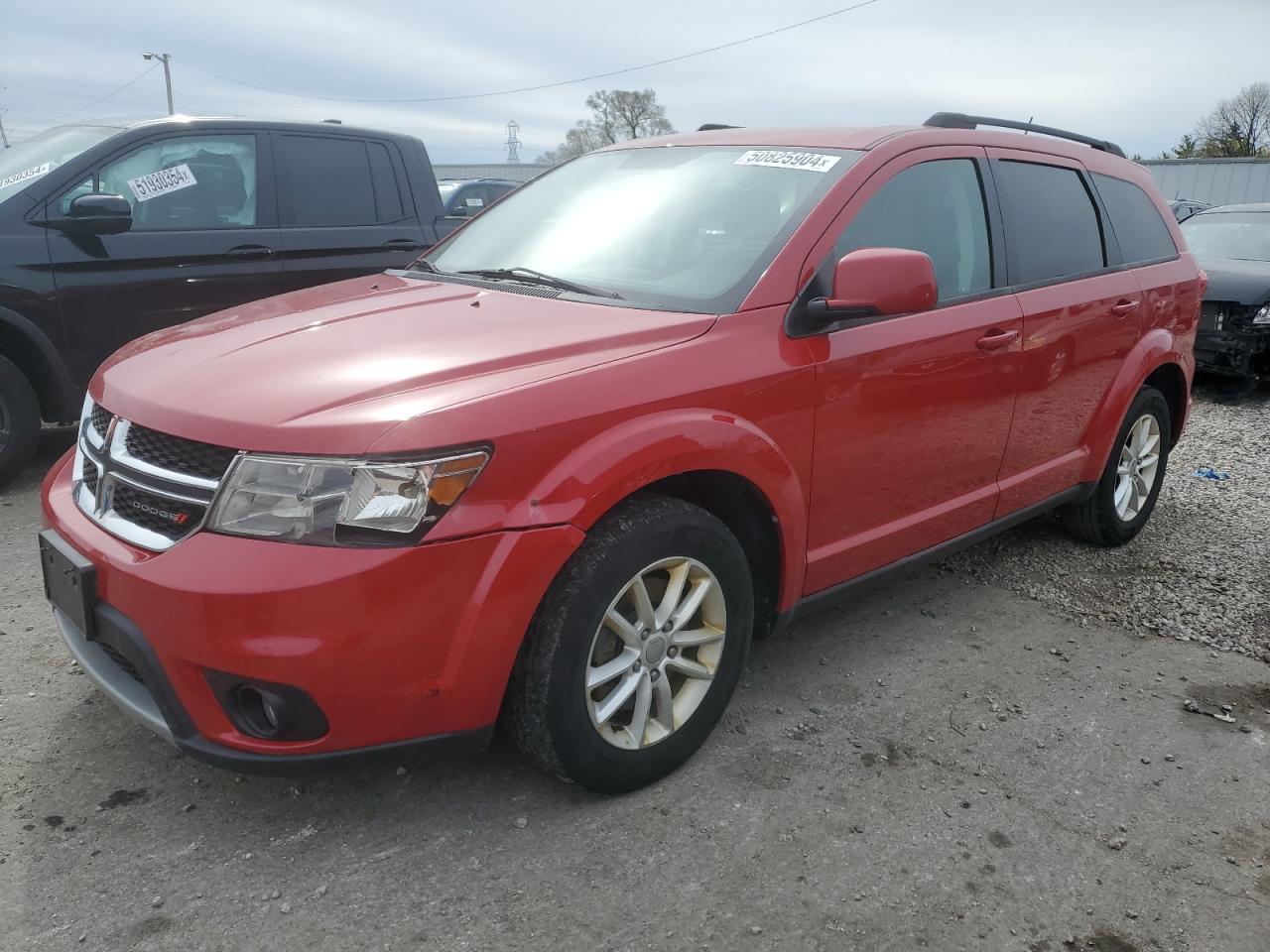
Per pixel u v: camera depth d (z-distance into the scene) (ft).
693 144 11.80
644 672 8.27
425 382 7.36
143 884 7.27
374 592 6.68
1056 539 15.43
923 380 10.28
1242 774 9.37
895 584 13.50
